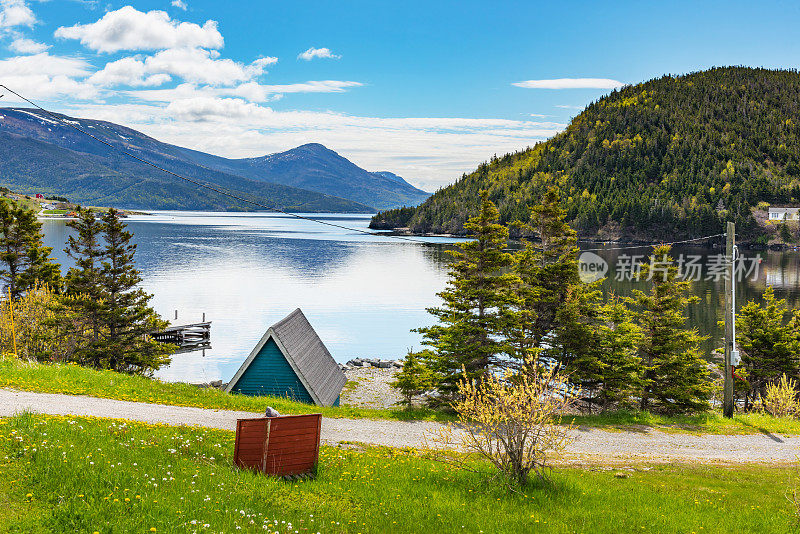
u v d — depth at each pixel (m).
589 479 16.70
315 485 12.99
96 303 39.62
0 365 23.84
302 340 33.50
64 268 101.38
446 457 18.55
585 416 28.97
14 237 50.41
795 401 38.16
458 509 12.44
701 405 33.91
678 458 21.64
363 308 84.56
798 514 13.91
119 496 9.80
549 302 34.88
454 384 30.58
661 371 35.53
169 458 13.16
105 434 14.40
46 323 38.38
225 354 56.72
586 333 33.44
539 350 33.47
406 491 13.60
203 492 10.92
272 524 9.88
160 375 49.00
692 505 14.70
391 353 60.25
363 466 15.59
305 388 29.66
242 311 77.38
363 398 41.25
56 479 10.01
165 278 107.12
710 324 73.25
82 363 39.44
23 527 8.09
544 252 36.56
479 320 31.59
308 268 131.88
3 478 9.71
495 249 32.53
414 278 118.88
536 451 14.80
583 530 11.84
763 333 41.50
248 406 23.81
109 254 41.38
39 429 13.10
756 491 16.94
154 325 43.59
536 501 13.70
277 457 13.65
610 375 33.03
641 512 13.46
